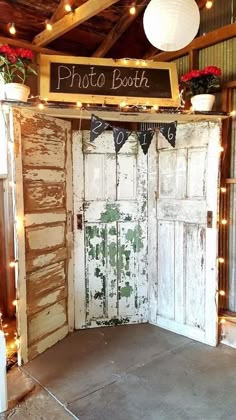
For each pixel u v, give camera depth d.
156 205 2.94
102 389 2.09
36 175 2.44
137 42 3.25
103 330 2.93
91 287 2.96
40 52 2.97
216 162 2.54
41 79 2.42
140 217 3.02
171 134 2.48
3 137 2.86
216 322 2.61
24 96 2.23
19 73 2.76
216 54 2.66
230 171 2.66
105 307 3.01
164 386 2.12
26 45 2.87
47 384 2.13
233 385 2.12
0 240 3.02
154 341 2.72
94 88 2.50
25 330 2.38
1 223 3.01
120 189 2.97
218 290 2.64
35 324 2.48
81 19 2.49
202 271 2.67
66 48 3.21
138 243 3.03
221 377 2.21
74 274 2.91
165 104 2.56
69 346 2.64
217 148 2.52
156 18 1.64
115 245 2.99
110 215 2.96
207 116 2.46
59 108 2.26
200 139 2.62
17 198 2.28
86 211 2.90
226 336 2.66
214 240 2.57
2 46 2.17
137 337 2.79
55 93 2.42
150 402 1.96
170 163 2.83
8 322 3.00
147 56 3.20
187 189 2.73
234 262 2.67
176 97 2.59
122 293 3.04
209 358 2.45
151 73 2.59
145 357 2.47
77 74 2.48
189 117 2.50
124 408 1.91
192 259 2.73
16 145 2.25
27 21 2.85
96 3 2.36
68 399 1.99
